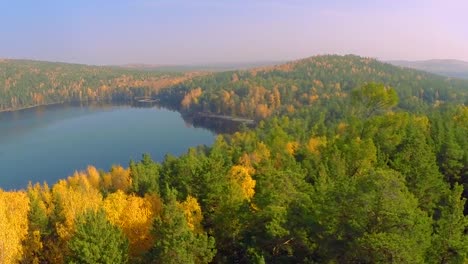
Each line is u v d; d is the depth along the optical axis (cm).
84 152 15538
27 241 3847
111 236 3006
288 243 3030
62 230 3819
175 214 3084
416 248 2295
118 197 4178
